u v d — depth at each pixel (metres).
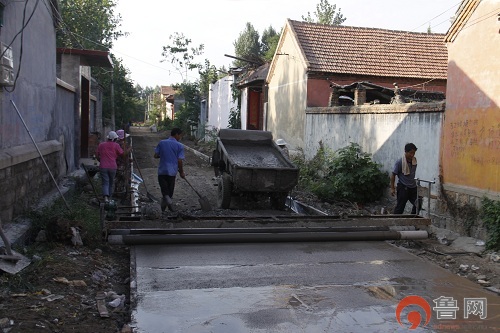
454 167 9.52
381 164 12.66
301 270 6.61
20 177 8.06
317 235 7.84
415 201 9.59
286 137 20.98
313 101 18.59
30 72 9.18
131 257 6.97
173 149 10.27
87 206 10.18
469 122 9.08
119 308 5.25
